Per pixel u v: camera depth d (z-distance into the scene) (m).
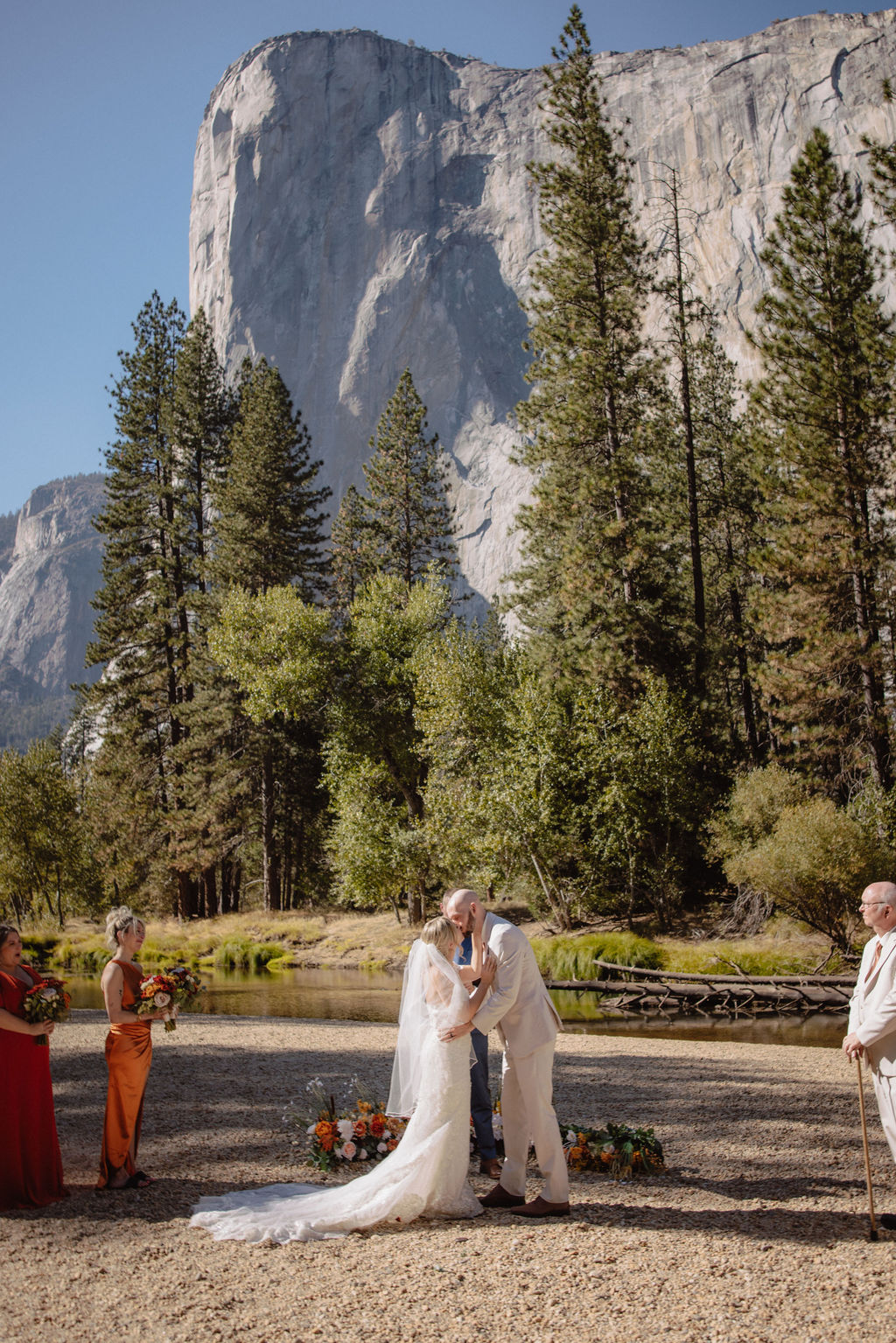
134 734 41.56
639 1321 4.12
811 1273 4.66
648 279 30.58
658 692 26.50
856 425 23.72
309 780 39.59
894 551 23.55
